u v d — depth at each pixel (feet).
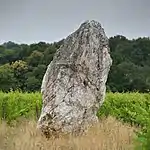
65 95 44.01
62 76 44.73
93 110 45.34
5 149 37.58
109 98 61.05
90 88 44.83
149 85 101.30
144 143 26.04
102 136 39.58
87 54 44.86
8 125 51.65
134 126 45.39
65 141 39.09
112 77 100.22
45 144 37.47
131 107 56.39
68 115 43.42
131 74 102.78
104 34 47.03
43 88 45.83
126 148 35.53
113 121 48.52
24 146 36.55
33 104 61.46
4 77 107.34
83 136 40.65
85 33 45.78
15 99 60.75
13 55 142.41
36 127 44.39
